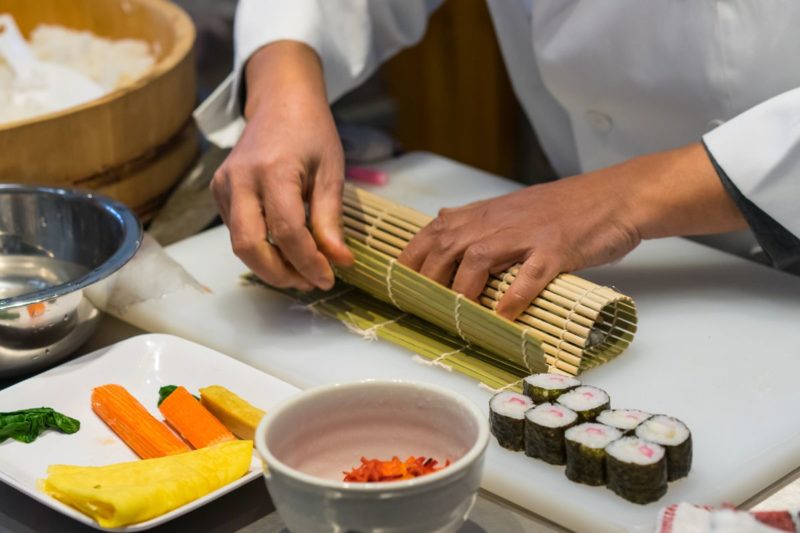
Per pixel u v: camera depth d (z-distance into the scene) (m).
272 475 0.73
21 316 1.01
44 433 0.96
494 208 1.13
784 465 0.91
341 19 1.46
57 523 0.87
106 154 1.32
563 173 1.70
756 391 1.00
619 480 0.84
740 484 0.88
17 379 1.08
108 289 1.08
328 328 1.15
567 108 1.47
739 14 1.23
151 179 1.40
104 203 1.17
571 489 0.86
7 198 1.21
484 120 2.63
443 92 2.57
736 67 1.25
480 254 1.07
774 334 1.11
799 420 0.96
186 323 1.17
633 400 0.99
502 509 0.89
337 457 0.83
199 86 2.01
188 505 0.83
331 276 1.14
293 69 1.32
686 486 0.87
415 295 1.10
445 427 0.81
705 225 1.14
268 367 1.09
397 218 1.19
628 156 1.45
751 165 1.09
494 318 1.02
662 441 0.86
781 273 1.24
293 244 1.12
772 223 1.12
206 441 0.92
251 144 1.19
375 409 0.82
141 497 0.81
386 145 1.57
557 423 0.89
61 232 1.21
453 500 0.72
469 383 1.03
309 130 1.21
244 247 1.13
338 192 1.19
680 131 1.36
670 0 1.25
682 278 1.23
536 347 1.00
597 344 1.06
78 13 1.68
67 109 1.26
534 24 1.40
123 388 1.00
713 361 1.06
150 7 1.58
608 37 1.31
